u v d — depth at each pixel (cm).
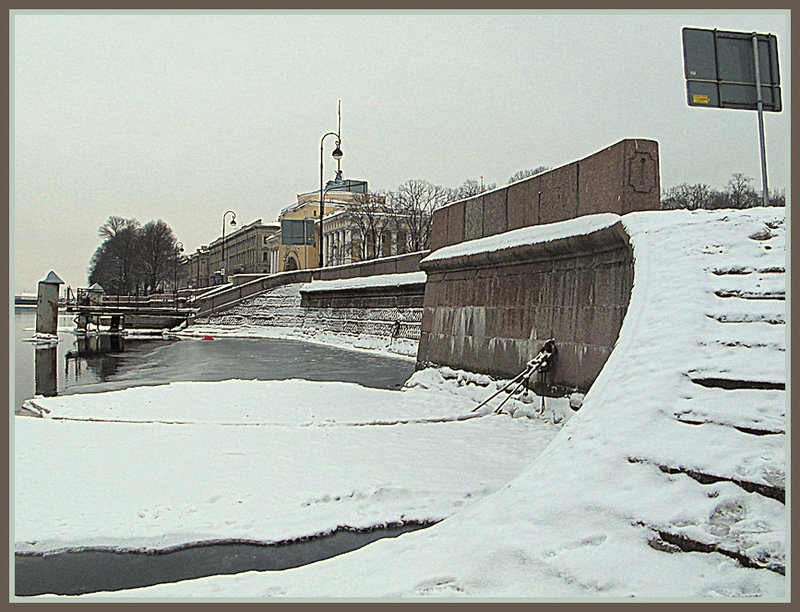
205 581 514
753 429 593
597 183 1156
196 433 1055
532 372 1208
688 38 1267
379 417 1223
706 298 813
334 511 705
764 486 525
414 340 3244
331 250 8631
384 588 483
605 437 642
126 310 6150
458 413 1270
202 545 625
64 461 873
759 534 488
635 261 937
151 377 2058
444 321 1734
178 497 740
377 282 3800
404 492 758
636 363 736
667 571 475
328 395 1473
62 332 5278
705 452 580
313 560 594
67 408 1293
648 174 1089
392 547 556
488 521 572
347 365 2517
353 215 7575
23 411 1347
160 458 895
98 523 665
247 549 616
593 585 466
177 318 5953
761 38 1279
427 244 7394
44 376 2075
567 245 1182
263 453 929
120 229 11094
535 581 484
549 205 1323
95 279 10988
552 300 1255
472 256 1565
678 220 980
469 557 520
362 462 886
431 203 7525
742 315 766
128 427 1098
